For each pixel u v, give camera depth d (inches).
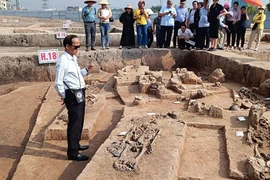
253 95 274.1
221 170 150.6
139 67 376.5
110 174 136.6
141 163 145.1
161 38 446.6
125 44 448.5
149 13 474.0
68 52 163.9
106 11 424.8
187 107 239.9
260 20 428.5
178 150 158.6
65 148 188.9
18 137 225.5
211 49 405.1
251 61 330.0
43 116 242.1
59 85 159.8
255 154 159.8
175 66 437.4
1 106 289.9
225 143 175.2
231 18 436.5
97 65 410.6
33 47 523.8
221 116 208.8
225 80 339.0
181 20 441.1
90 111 237.9
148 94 283.4
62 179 155.8
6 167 184.1
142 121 200.2
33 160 175.5
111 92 301.9
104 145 165.5
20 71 389.1
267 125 192.7
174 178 139.6
